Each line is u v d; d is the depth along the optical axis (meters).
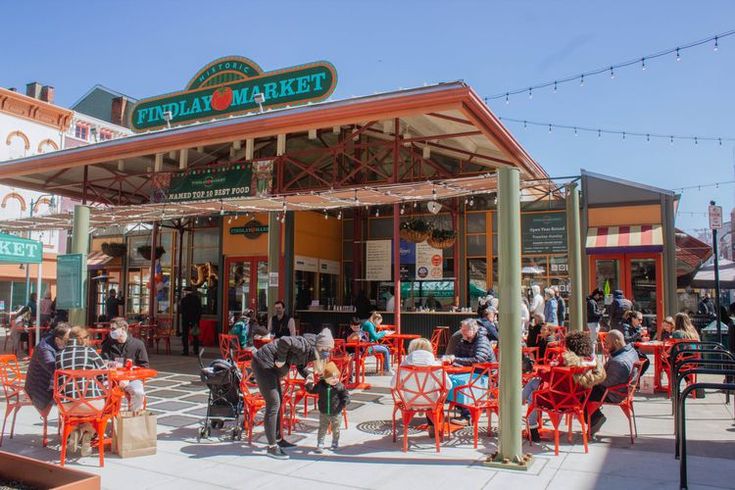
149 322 16.77
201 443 6.57
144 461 5.88
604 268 16.06
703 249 19.88
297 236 16.97
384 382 10.64
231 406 6.82
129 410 6.77
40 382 6.37
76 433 6.16
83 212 11.27
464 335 7.52
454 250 17.52
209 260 19.69
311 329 16.28
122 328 7.60
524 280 16.47
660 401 8.91
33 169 14.04
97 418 5.80
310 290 17.52
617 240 15.61
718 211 11.29
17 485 3.56
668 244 15.43
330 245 18.67
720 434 6.90
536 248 16.45
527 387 6.82
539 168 13.63
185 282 20.05
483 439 6.68
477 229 17.33
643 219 15.79
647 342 10.10
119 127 32.31
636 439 6.66
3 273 26.52
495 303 12.10
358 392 9.65
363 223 19.02
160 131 12.12
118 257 22.30
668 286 15.33
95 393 6.00
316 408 8.45
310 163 15.84
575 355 6.23
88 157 13.14
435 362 6.45
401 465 5.71
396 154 10.68
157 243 21.03
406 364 6.28
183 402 8.87
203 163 16.48
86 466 5.71
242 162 12.71
